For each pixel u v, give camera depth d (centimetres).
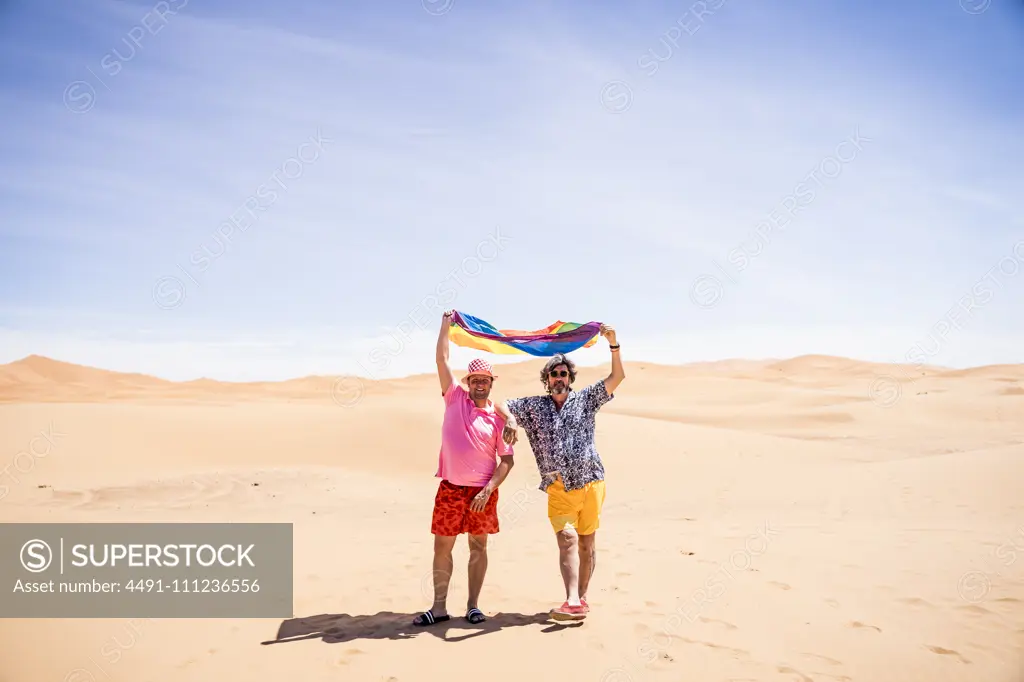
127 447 2325
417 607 622
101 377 11094
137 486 1775
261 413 2814
